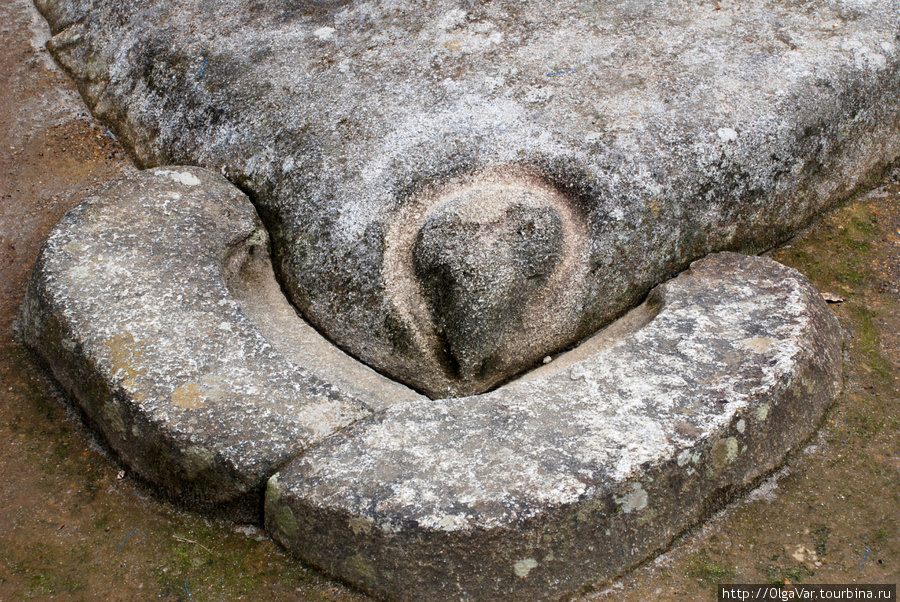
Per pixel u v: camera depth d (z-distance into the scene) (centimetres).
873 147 216
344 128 188
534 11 217
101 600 140
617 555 141
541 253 167
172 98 216
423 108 189
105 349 156
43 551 147
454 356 167
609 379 153
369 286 171
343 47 211
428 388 171
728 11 216
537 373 171
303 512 138
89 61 244
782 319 165
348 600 140
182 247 175
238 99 204
